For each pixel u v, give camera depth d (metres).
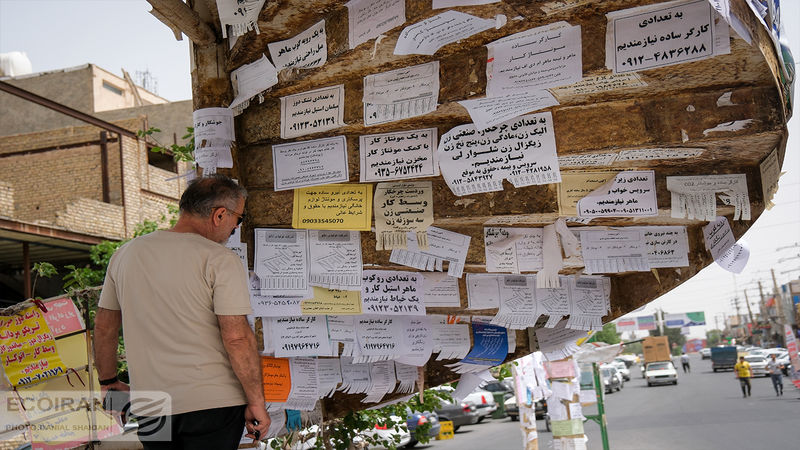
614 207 3.20
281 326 3.46
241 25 3.11
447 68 2.95
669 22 2.62
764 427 16.91
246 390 2.51
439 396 6.11
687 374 60.34
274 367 3.62
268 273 3.34
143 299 2.56
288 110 3.27
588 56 2.71
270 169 3.36
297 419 4.10
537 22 2.75
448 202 3.28
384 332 3.76
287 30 3.17
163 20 3.20
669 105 2.88
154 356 2.51
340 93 3.15
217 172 3.31
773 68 2.72
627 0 2.61
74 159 18.14
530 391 9.80
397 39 2.87
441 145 3.17
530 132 3.04
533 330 4.53
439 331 4.18
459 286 3.83
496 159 3.09
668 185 3.21
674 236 3.71
